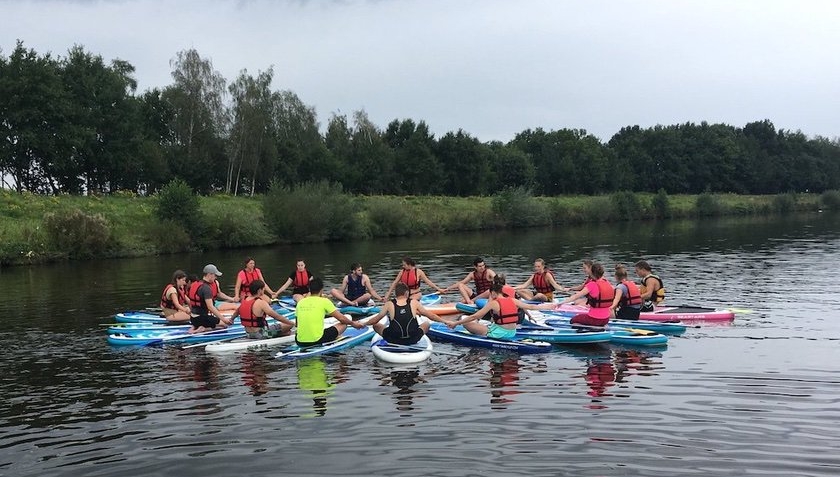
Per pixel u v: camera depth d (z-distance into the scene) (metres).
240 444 6.93
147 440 7.11
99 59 53.38
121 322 14.35
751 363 10.10
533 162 95.44
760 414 7.66
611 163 96.94
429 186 76.19
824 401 8.13
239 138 59.31
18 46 47.69
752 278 20.83
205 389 9.05
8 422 7.79
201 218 38.00
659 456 6.43
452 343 11.89
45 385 9.38
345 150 78.62
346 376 9.63
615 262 27.27
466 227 54.41
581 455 6.47
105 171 53.09
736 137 112.44
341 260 30.31
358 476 6.04
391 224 48.84
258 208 47.91
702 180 103.31
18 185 49.97
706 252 30.69
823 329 12.68
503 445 6.76
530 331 12.15
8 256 28.86
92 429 7.50
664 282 20.19
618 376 9.47
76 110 49.22
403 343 11.03
